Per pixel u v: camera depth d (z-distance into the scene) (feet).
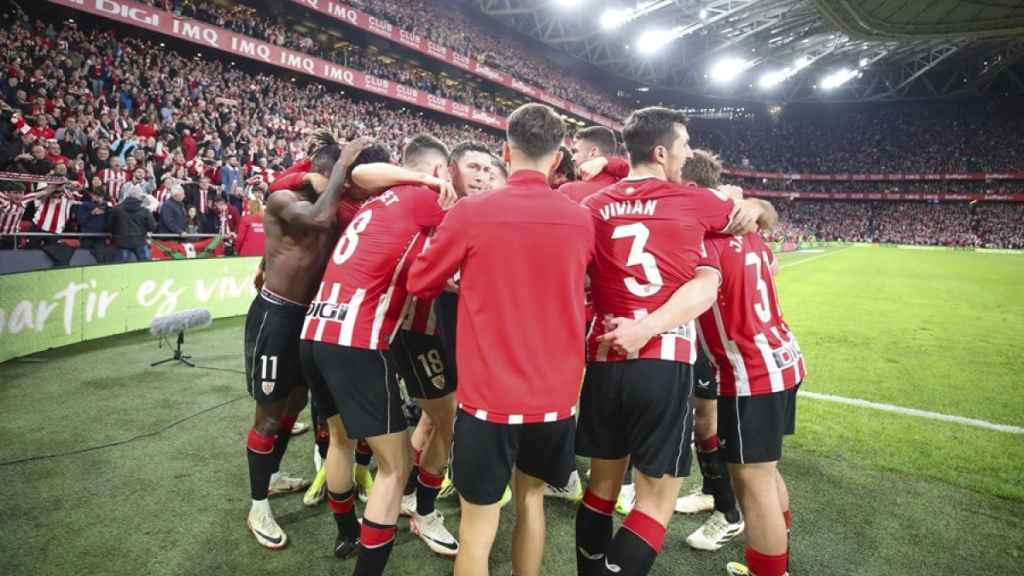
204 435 12.46
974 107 170.50
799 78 169.07
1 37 34.73
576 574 8.00
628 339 5.85
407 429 7.47
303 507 9.80
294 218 7.94
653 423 6.31
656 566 8.41
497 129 107.04
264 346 8.31
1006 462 12.13
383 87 77.82
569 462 6.19
